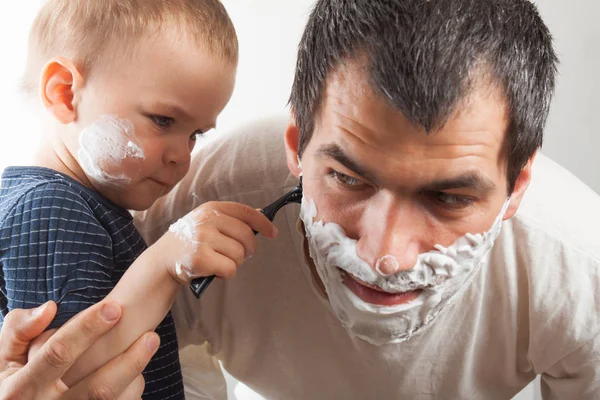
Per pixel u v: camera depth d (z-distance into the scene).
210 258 0.80
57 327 0.78
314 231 0.78
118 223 0.92
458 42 0.66
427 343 0.95
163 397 0.95
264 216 0.86
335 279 0.79
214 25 0.94
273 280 0.96
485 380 1.03
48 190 0.85
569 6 1.61
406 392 1.02
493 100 0.67
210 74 0.92
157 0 0.91
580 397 0.98
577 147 1.68
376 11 0.67
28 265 0.81
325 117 0.72
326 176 0.74
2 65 1.71
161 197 1.02
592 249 0.91
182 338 1.08
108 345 0.77
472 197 0.71
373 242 0.73
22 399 0.73
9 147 1.66
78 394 0.77
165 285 0.81
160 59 0.89
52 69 0.90
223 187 0.98
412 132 0.65
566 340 0.92
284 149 0.98
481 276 0.91
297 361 1.04
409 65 0.65
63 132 0.92
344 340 0.98
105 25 0.89
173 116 0.92
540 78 0.73
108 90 0.89
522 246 0.90
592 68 1.63
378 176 0.69
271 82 1.78
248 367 1.09
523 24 0.71
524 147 0.73
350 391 1.05
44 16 0.95
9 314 0.76
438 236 0.73
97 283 0.83
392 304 0.78
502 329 0.95
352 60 0.68
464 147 0.67
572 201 0.96
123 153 0.90
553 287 0.90
